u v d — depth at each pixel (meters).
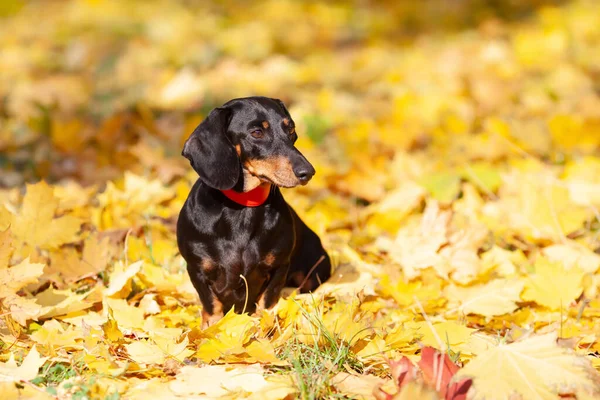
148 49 12.19
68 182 6.12
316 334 3.56
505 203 5.52
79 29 13.70
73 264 4.46
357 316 3.80
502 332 4.05
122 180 5.82
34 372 3.17
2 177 6.73
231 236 3.94
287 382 3.17
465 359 3.51
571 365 3.03
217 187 3.79
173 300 4.28
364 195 6.16
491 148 6.76
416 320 4.09
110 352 3.56
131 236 4.84
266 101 4.00
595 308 4.16
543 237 5.08
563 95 9.18
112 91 9.90
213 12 15.42
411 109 8.35
